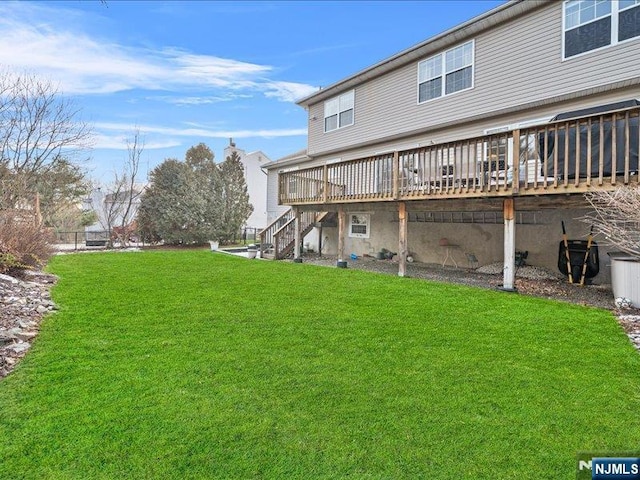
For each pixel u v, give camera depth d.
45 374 3.15
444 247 10.66
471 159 9.80
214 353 3.66
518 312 5.16
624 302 5.45
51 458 2.14
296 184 11.67
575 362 3.47
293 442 2.30
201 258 11.73
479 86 10.08
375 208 9.16
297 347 3.84
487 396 2.85
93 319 4.71
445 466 2.11
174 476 2.01
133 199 20.05
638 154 5.16
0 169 12.92
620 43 7.70
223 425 2.46
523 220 9.00
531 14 9.04
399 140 12.22
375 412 2.63
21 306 4.93
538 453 2.21
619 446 2.27
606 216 5.76
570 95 8.30
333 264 11.06
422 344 3.94
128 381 3.05
